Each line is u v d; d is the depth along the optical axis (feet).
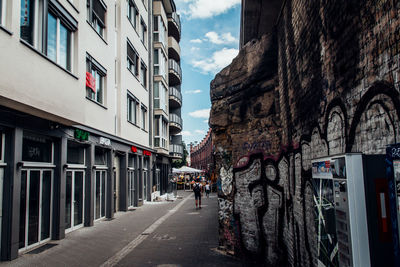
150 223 41.14
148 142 72.74
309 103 13.78
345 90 9.93
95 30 42.37
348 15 9.59
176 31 105.60
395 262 5.42
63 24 31.83
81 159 38.24
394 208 5.44
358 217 6.38
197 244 28.17
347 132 9.81
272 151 20.21
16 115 24.70
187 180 159.94
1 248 23.29
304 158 14.64
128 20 58.70
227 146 25.55
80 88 32.65
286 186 18.16
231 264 21.27
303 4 14.34
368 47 8.40
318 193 8.50
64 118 29.09
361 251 6.27
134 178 62.64
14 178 24.02
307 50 13.89
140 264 22.30
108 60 47.37
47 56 27.48
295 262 16.28
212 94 27.30
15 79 22.61
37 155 28.50
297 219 15.84
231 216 24.59
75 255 24.97
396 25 7.06
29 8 25.79
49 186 30.35
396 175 5.35
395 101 7.15
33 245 27.25
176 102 101.91
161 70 84.69
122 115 53.16
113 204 47.09
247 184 22.39
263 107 21.50
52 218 30.50
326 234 7.81
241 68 23.85
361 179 6.48
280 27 19.48
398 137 7.04
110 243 29.40
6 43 21.88
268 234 20.10
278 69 20.31
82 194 38.19
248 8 22.47
